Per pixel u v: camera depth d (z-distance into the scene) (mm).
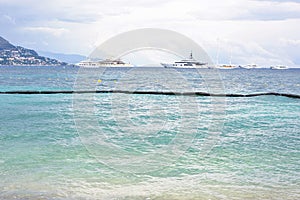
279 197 7297
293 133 14312
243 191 7602
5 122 15828
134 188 7715
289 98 28766
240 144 12125
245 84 50031
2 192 7332
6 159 9805
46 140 12203
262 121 17328
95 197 7156
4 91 29797
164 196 7270
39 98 26156
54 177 8336
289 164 9719
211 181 8250
